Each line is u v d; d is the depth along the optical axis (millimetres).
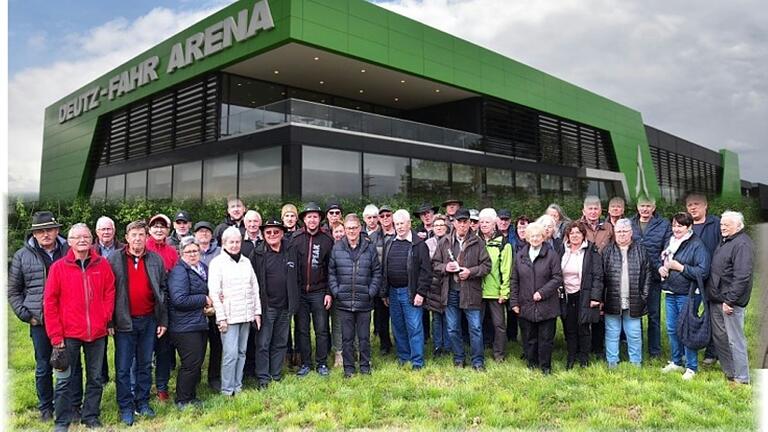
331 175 14047
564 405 4414
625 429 3887
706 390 4559
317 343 5324
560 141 23344
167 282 4430
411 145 16266
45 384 4250
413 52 16375
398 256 5531
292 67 15422
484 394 4605
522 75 21047
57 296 3895
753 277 4586
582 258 5270
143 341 4328
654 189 29375
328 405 4398
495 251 5594
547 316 5113
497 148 19922
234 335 4660
